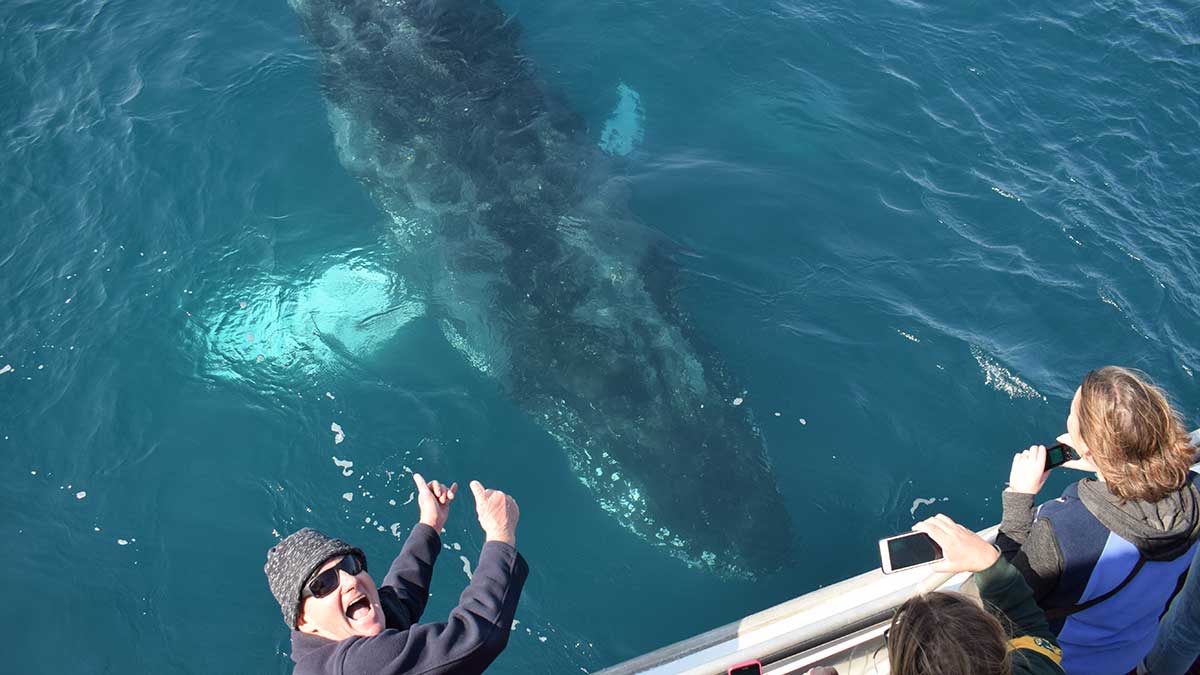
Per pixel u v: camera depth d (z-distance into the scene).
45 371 9.41
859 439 8.98
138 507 8.51
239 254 10.48
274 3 13.60
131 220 10.74
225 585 8.04
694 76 12.88
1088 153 12.05
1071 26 13.88
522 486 8.73
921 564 4.08
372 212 10.92
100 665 7.55
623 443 8.86
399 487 8.70
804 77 12.93
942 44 13.53
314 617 3.76
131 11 13.45
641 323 9.64
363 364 9.54
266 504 8.56
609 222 10.65
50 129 11.75
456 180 11.00
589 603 8.02
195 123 11.84
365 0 13.09
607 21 13.55
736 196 11.20
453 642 3.73
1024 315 10.06
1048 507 4.29
